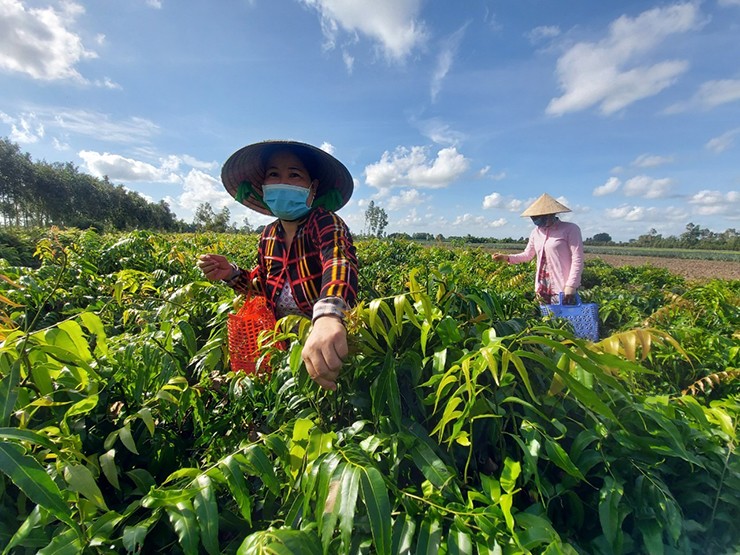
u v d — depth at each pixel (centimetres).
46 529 115
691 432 132
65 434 129
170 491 107
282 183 202
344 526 85
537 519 101
